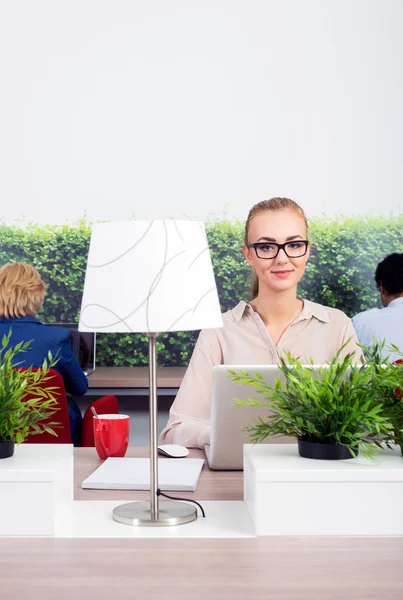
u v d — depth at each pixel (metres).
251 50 4.59
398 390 1.20
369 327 3.44
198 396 2.15
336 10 4.60
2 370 1.26
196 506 1.29
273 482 1.11
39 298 2.86
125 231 1.18
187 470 1.55
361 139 4.61
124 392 3.55
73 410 2.82
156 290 1.16
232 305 4.53
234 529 1.15
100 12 4.56
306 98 4.60
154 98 4.58
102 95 4.57
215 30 4.59
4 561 1.01
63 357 2.80
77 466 1.64
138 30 4.57
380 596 0.89
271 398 1.21
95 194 4.57
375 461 1.15
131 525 1.17
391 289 3.58
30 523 1.12
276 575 0.95
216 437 1.55
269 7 4.59
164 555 1.03
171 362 4.47
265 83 4.59
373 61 4.60
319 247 4.57
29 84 4.56
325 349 2.31
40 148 4.56
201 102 4.59
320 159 4.60
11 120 4.56
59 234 4.54
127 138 4.57
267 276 2.25
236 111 4.59
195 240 1.21
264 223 2.24
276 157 4.59
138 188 4.58
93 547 1.06
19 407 1.23
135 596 0.89
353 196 4.59
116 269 1.17
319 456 1.17
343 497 1.11
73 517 1.22
